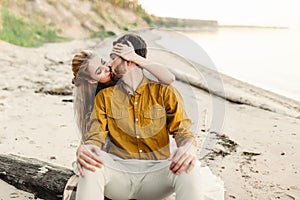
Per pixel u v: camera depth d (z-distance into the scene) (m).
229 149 3.68
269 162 3.45
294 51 8.45
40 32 9.16
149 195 2.32
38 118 4.38
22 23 9.10
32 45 8.28
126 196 2.32
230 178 3.14
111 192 2.30
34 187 2.79
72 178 2.36
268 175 3.22
